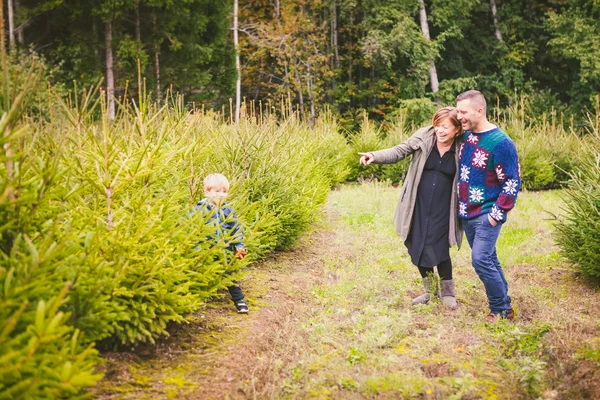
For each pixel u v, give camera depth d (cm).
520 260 698
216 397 324
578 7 3025
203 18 2427
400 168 1570
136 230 360
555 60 3244
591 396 344
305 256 705
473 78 3036
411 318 468
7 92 283
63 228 323
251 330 428
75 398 258
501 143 449
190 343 395
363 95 3017
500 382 366
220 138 671
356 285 570
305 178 798
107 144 352
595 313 498
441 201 493
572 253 603
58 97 386
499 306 477
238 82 2775
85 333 309
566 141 1645
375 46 2858
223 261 432
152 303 350
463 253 721
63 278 299
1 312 245
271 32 2836
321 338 428
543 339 429
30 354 229
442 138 483
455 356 403
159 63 2420
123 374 336
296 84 2798
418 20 3441
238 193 577
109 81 2105
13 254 271
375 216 1001
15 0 2180
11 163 283
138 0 2192
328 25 3278
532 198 1292
